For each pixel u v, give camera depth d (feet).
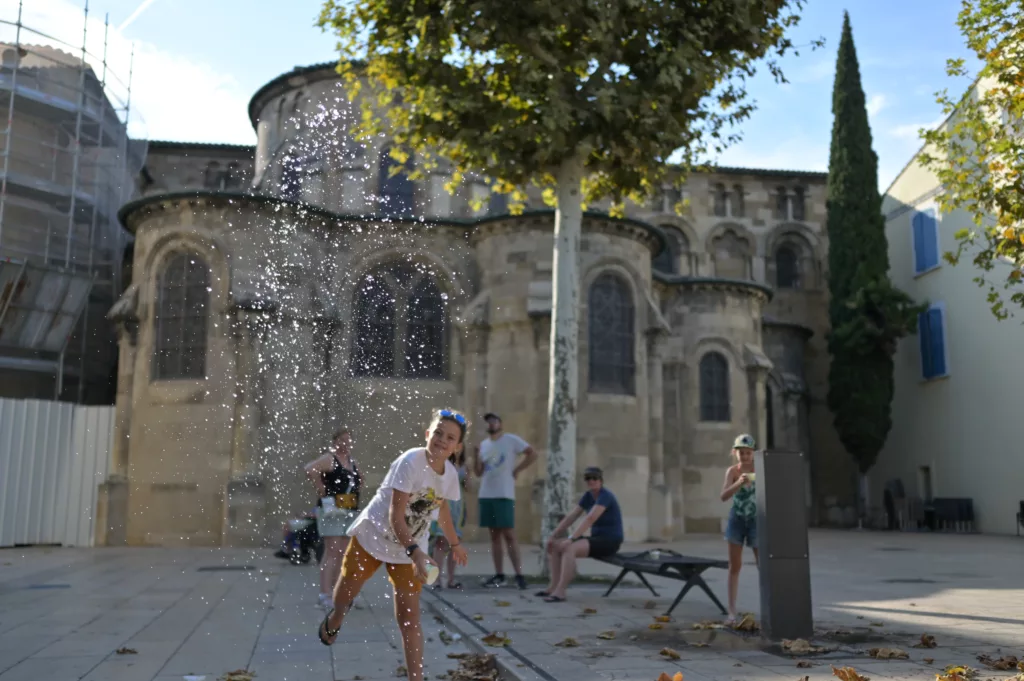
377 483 63.62
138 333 62.95
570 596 30.60
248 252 63.31
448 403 66.44
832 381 98.63
